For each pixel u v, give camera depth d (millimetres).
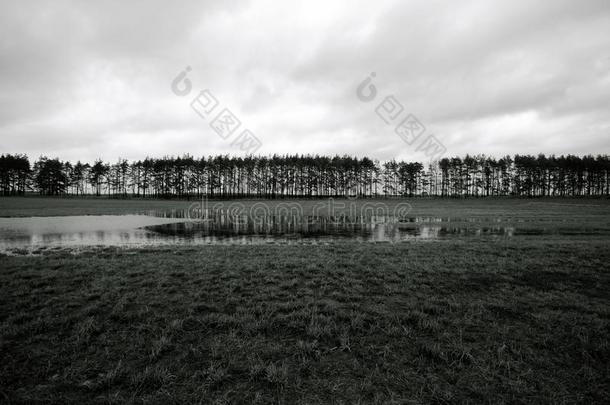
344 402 3381
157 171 89500
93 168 94875
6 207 43312
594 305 6152
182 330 4965
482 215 35469
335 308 5871
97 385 3574
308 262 9734
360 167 90125
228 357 4180
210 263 9516
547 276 8273
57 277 7758
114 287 6957
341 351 4391
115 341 4594
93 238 16672
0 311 5664
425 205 58688
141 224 25000
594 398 3512
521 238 16625
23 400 3363
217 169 84812
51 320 5152
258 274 8258
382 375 3863
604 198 79062
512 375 3879
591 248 12141
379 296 6633
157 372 3748
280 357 4234
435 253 11453
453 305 6066
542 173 88938
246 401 3383
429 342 4656
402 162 91000
